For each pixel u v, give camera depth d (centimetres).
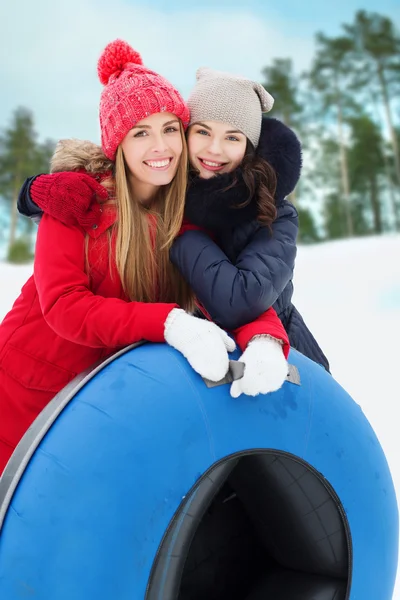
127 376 126
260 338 138
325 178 3444
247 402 127
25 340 155
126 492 114
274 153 165
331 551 136
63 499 115
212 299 145
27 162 3366
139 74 159
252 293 142
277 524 143
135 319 132
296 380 135
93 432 119
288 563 146
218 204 158
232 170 165
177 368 126
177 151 159
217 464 121
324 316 718
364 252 1292
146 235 158
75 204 143
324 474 131
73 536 112
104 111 159
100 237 151
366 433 141
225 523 155
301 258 1294
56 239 144
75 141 163
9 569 114
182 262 152
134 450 117
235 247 163
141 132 156
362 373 472
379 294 837
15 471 122
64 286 139
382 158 3409
